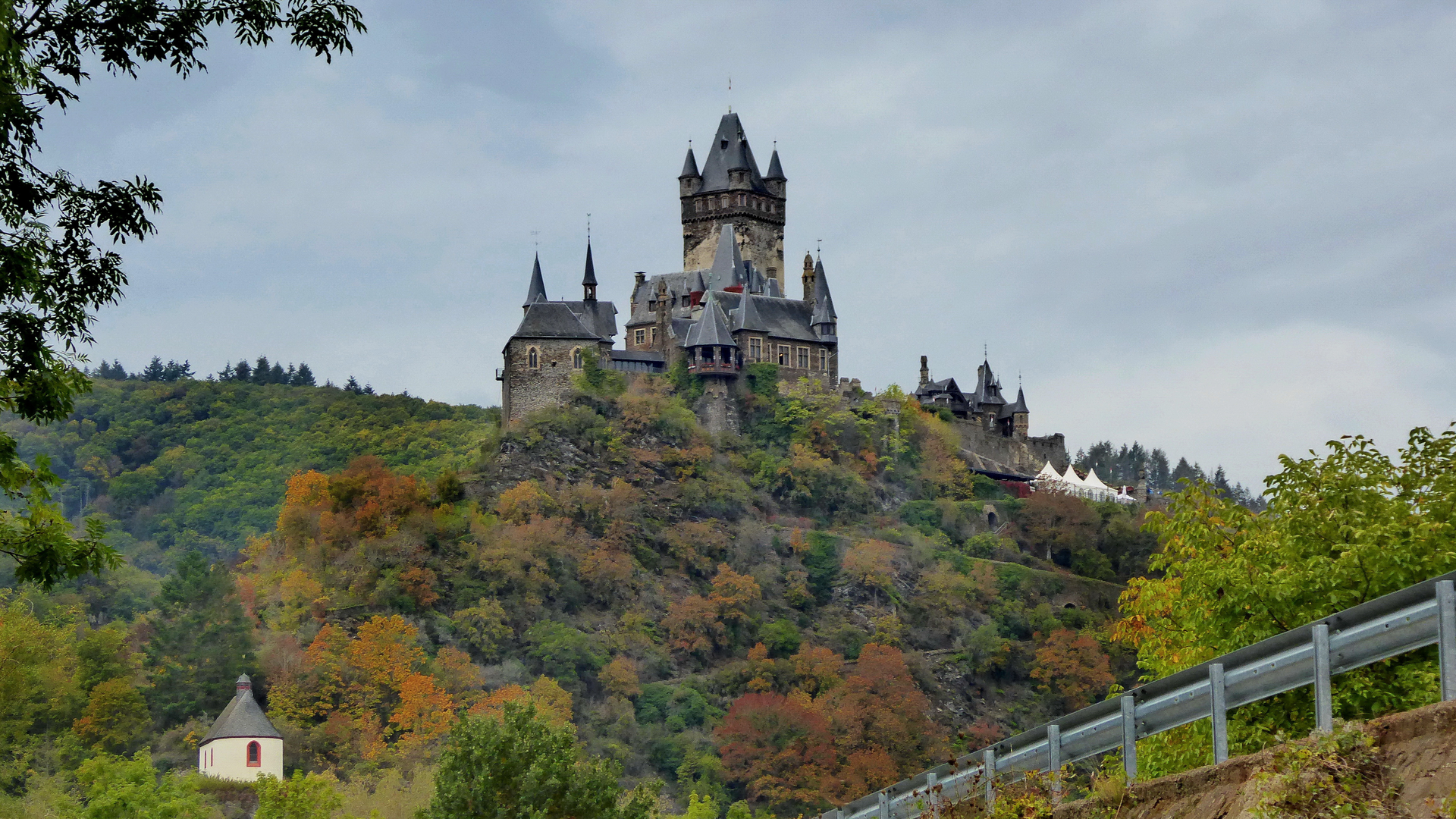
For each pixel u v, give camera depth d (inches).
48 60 1272.1
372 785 5388.8
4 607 6496.1
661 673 7337.6
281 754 4690.0
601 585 7657.5
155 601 7199.8
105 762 3061.0
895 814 1454.2
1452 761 878.4
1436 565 1437.0
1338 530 1576.0
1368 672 1272.1
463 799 2201.0
